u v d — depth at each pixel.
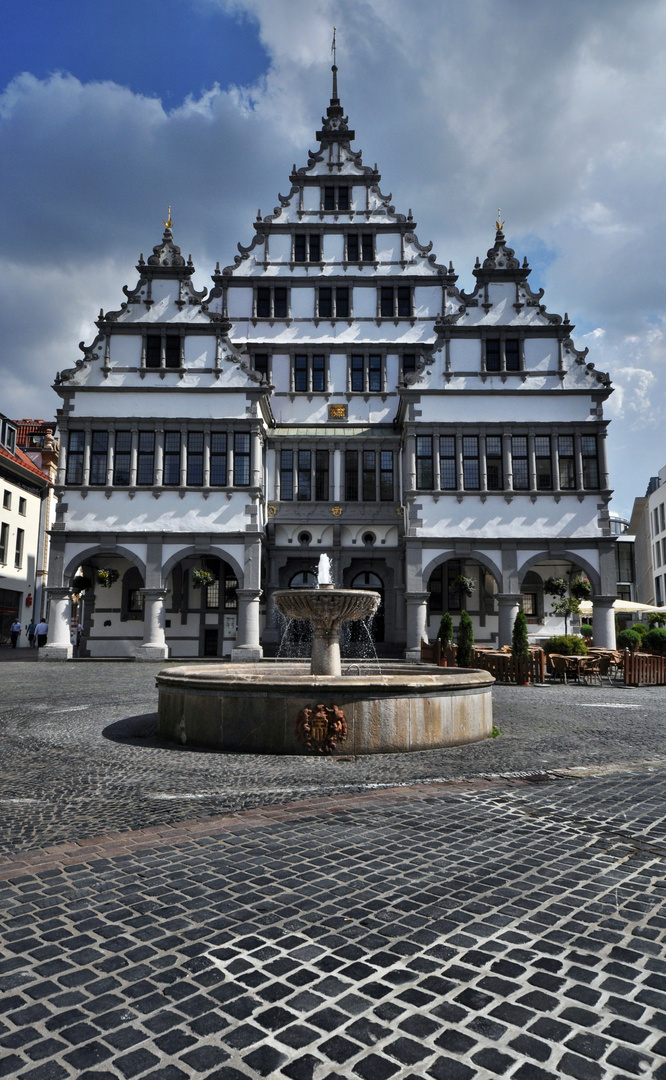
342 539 36.12
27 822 6.97
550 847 6.02
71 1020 3.38
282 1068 3.02
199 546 32.41
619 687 22.22
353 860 5.67
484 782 8.70
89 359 33.53
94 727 13.20
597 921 4.50
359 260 38.22
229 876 5.31
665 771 9.36
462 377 33.66
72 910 4.69
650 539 61.75
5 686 20.64
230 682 10.81
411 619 32.00
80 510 32.47
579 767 9.63
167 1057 3.10
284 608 13.82
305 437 36.12
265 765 9.80
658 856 5.79
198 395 33.34
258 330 37.94
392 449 36.47
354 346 37.69
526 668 22.38
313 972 3.83
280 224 38.41
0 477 41.09
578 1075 2.97
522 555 32.53
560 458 33.16
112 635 35.41
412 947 4.13
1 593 41.84
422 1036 3.25
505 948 4.12
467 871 5.41
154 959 3.99
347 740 10.52
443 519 32.66
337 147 39.00
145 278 34.16
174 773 9.30
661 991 3.64
